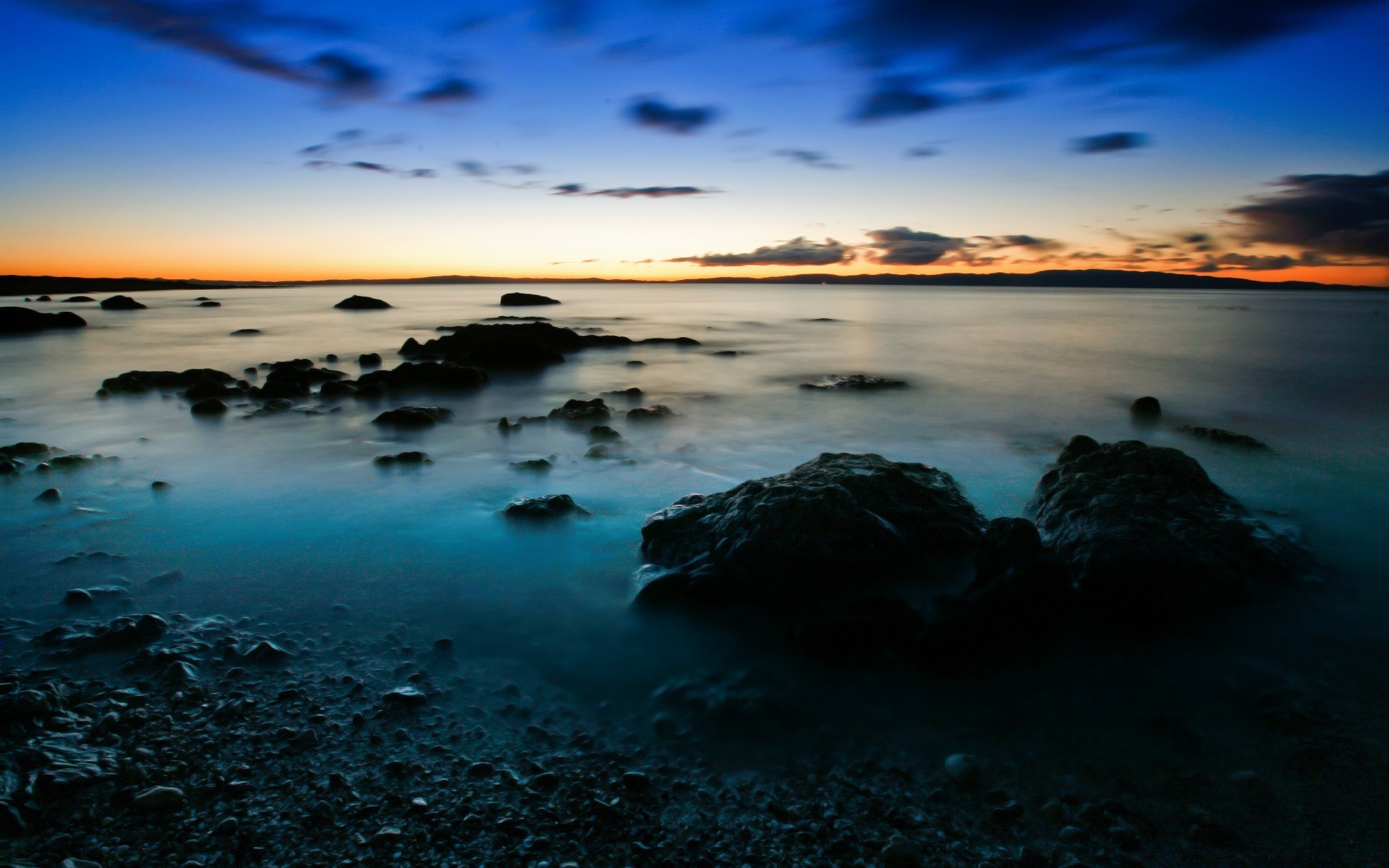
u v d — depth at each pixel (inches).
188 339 1033.5
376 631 177.0
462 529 245.9
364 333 1145.4
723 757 134.0
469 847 111.7
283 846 111.2
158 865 107.0
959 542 214.2
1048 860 109.3
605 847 112.3
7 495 280.4
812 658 167.0
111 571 209.3
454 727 140.8
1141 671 161.5
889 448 367.2
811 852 111.7
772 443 379.2
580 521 253.1
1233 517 212.5
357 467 325.1
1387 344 917.2
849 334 1134.4
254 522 252.8
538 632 178.2
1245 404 490.0
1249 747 134.5
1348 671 158.4
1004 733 141.3
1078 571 189.6
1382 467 320.2
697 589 188.5
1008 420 442.6
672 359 796.0
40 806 116.7
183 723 139.6
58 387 572.4
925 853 111.0
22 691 142.2
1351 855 108.6
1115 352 832.9
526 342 737.6
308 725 139.9
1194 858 109.1
